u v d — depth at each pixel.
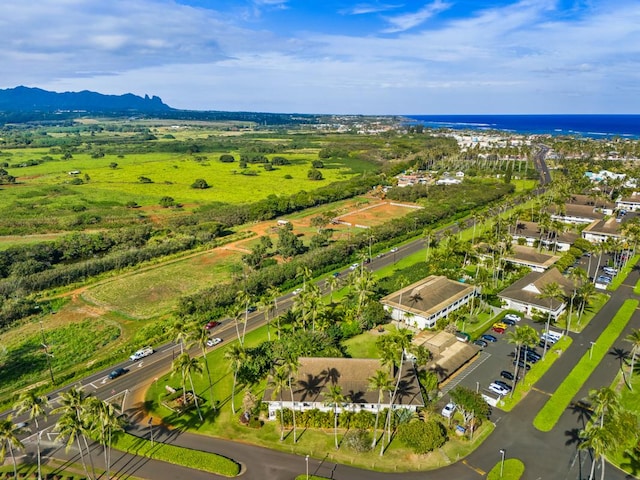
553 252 196.62
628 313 141.00
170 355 122.50
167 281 175.88
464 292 146.38
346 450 86.94
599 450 70.31
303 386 97.25
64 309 152.88
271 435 91.44
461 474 80.69
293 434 91.12
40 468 83.44
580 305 141.62
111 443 89.56
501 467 81.06
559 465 82.38
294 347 110.75
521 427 92.38
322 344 113.81
